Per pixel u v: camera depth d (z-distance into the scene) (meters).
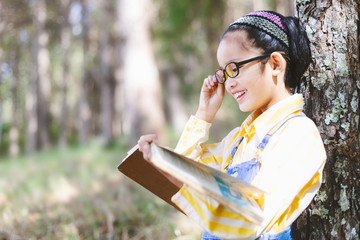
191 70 18.47
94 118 28.14
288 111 1.60
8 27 20.47
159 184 1.84
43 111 22.12
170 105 21.59
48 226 4.08
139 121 12.20
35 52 21.95
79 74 28.23
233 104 9.20
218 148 1.90
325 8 1.98
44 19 20.92
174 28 10.80
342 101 1.95
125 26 12.18
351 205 1.96
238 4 10.27
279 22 1.66
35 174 9.20
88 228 4.09
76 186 6.98
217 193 1.29
